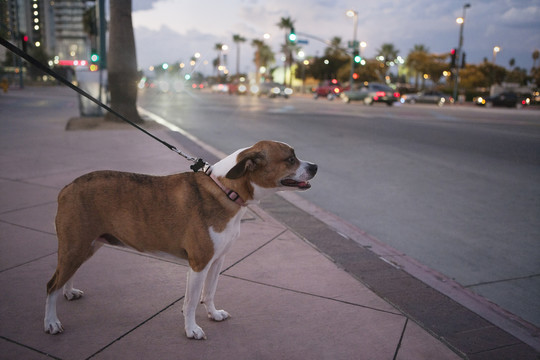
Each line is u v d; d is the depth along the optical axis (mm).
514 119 23984
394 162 10500
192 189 3025
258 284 4051
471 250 5332
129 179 3131
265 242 5043
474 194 7789
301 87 84750
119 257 4523
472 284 4473
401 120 21422
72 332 3221
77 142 11484
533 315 3910
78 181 3088
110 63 15820
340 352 3078
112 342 3117
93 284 3957
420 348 3150
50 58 61000
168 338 3184
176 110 25188
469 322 3529
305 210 6465
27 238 4902
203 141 12844
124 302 3674
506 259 5086
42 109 22312
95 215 3062
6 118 17156
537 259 5098
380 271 4406
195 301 3115
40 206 6008
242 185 3004
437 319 3553
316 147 12445
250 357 2992
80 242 3041
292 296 3846
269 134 14852
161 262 4457
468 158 11125
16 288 3820
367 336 3273
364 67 80438
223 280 4113
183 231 2988
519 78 91500
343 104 38469
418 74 87062
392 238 5684
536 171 9742
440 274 4469
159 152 10164
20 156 9445
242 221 5715
